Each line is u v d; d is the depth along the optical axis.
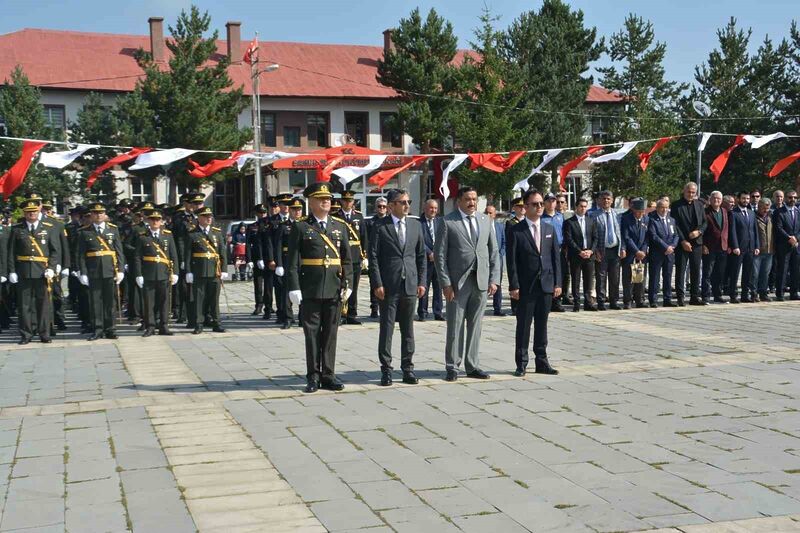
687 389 8.25
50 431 7.00
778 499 5.08
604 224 15.38
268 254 15.36
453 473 5.67
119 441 6.64
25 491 5.44
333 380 8.62
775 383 8.45
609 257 15.41
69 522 4.88
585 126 39.22
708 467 5.72
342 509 5.00
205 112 32.81
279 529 4.70
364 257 14.55
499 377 9.11
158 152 13.46
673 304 16.12
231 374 9.64
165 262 13.44
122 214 17.50
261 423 7.17
